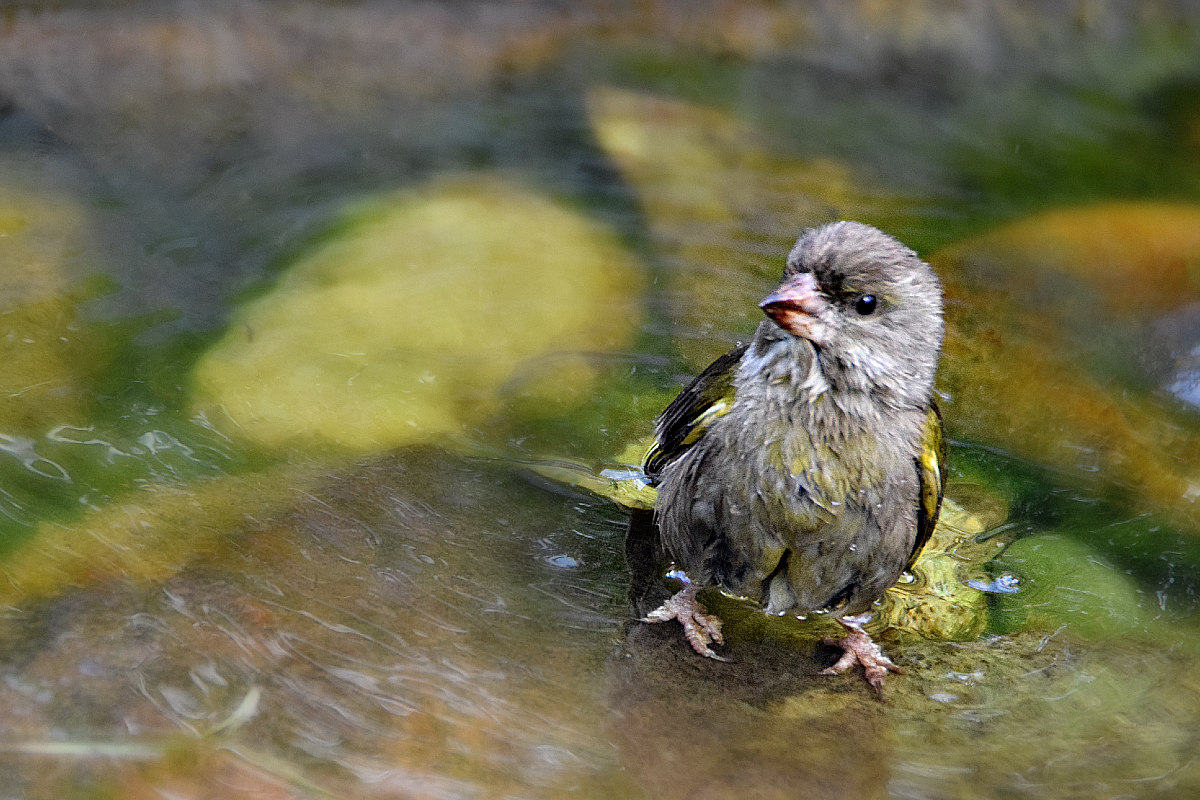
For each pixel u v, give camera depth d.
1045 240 12.59
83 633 7.55
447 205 13.03
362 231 12.51
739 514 8.20
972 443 10.48
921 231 12.84
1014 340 11.34
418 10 16.64
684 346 11.30
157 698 7.14
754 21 17.08
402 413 10.16
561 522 9.15
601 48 16.41
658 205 13.27
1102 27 17.48
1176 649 8.40
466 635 7.90
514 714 7.31
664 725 7.42
